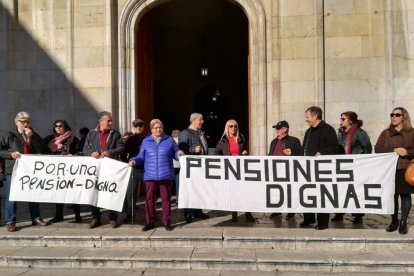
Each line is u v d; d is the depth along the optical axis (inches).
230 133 275.4
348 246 224.8
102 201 255.9
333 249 224.7
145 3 376.8
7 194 255.3
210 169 253.6
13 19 382.9
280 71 360.8
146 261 211.6
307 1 358.9
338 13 358.0
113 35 372.8
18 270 210.8
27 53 383.2
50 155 261.9
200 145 284.5
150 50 416.2
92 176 259.1
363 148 268.4
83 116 374.3
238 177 252.7
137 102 382.0
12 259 216.5
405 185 232.1
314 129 254.2
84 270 210.2
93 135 268.4
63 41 379.6
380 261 204.8
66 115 377.7
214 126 715.4
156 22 571.5
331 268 205.3
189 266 210.2
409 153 233.9
